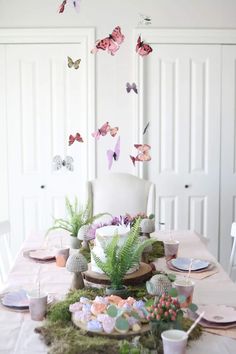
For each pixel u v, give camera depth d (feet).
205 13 13.15
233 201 13.75
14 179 13.60
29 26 13.06
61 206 13.65
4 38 13.09
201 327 5.12
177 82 13.39
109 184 11.05
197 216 13.73
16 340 4.89
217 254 13.84
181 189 13.64
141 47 9.57
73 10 13.03
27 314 5.55
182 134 13.53
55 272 7.16
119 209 10.92
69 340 4.66
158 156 13.52
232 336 4.95
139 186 11.00
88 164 13.39
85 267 6.14
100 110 13.30
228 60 13.38
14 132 13.48
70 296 5.80
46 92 13.39
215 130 13.56
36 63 13.30
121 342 4.58
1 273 9.31
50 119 13.47
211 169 13.65
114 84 13.24
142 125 13.35
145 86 13.35
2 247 11.80
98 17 13.05
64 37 13.10
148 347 4.59
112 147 13.35
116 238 5.86
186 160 13.58
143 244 5.93
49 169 13.58
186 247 8.64
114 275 5.86
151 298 5.60
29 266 7.48
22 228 13.71
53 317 5.19
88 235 7.83
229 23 13.19
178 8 13.10
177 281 5.81
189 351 4.65
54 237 9.41
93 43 13.08
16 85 13.35
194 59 13.34
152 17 13.09
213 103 13.50
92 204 11.03
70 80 13.32
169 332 4.51
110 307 4.85
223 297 6.09
